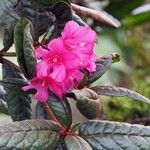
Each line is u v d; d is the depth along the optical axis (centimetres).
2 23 42
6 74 46
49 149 38
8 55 44
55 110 41
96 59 43
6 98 45
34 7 42
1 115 61
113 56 45
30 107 45
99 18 51
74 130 40
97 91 43
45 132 38
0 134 37
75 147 38
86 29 40
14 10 42
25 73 38
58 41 39
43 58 39
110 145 39
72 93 40
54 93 41
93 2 76
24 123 38
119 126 40
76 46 39
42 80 39
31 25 39
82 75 41
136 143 39
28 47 37
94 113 39
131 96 43
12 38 43
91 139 40
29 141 37
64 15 43
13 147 36
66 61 39
